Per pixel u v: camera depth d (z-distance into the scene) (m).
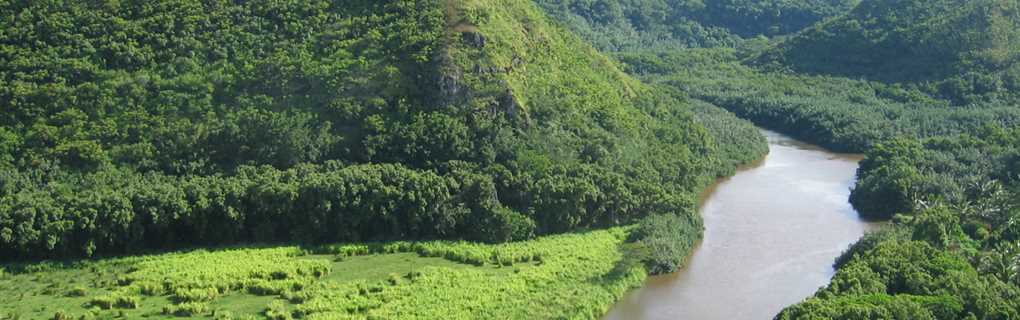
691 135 184.75
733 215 160.75
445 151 146.62
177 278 117.44
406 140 146.25
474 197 138.75
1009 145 184.50
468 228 138.00
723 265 135.62
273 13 163.38
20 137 141.38
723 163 188.12
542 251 132.88
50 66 151.00
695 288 126.88
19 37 154.38
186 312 108.69
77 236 125.06
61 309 108.56
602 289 121.81
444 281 119.81
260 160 144.38
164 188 132.00
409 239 136.50
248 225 134.25
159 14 160.38
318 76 153.00
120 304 110.56
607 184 146.38
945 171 174.00
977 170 172.00
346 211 134.88
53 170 137.12
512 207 141.75
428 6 164.00
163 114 147.50
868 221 158.00
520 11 177.38
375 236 136.75
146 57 154.88
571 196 142.00
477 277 122.38
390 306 111.44
